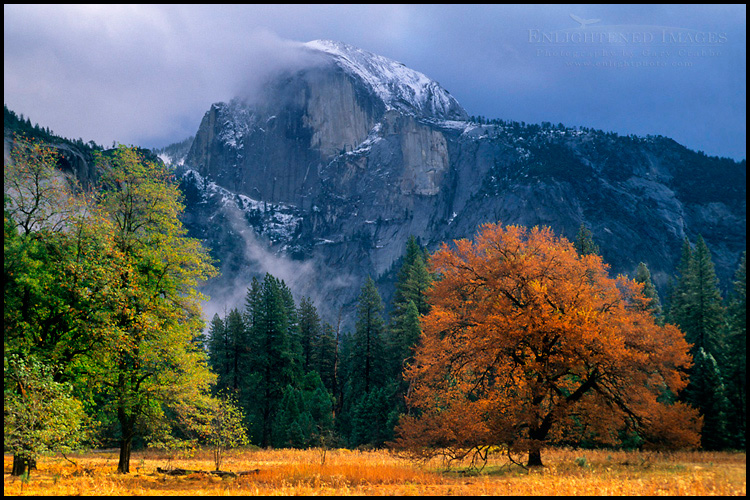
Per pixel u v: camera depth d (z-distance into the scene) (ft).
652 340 86.69
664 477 63.05
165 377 73.77
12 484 55.62
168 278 77.61
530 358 81.10
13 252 62.85
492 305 82.89
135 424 76.48
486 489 54.24
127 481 64.90
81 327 67.51
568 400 81.66
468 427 75.56
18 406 53.57
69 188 68.64
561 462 83.41
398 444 81.97
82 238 68.44
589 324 75.36
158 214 76.74
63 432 57.36
